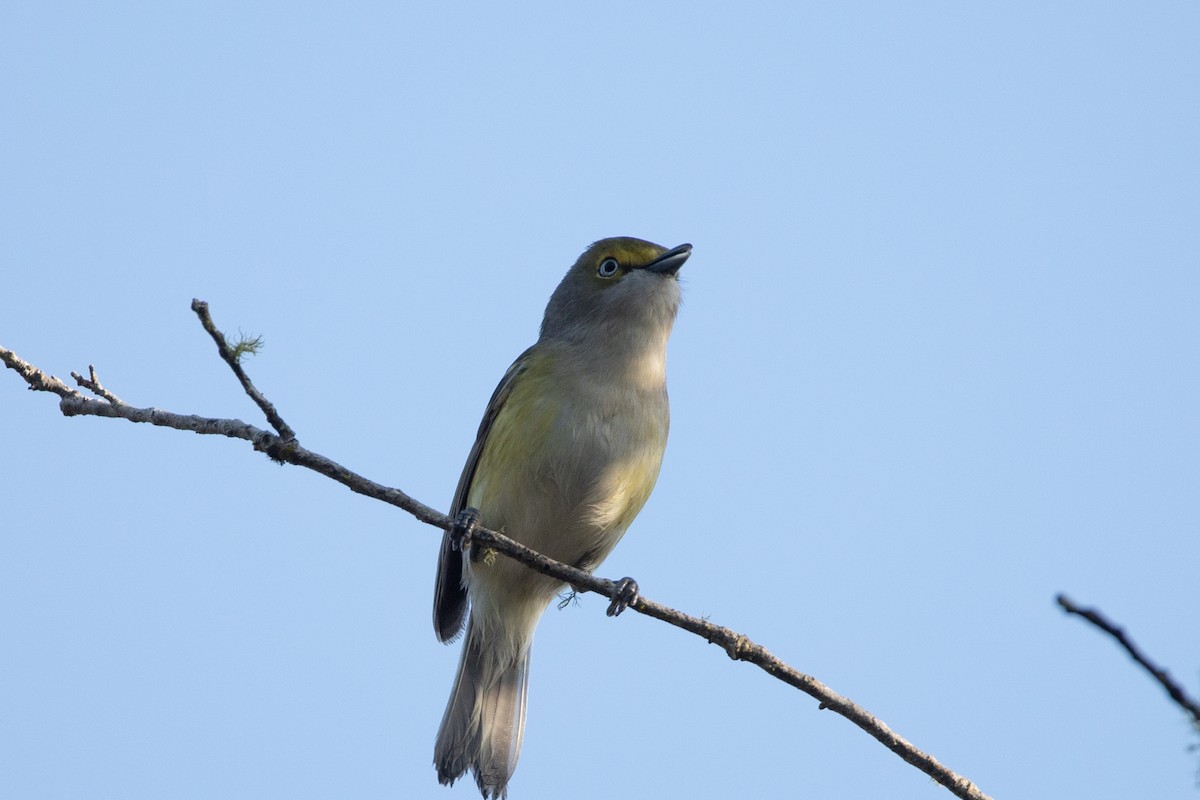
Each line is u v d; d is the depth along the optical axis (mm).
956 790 8680
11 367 9297
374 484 8578
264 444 8438
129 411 8992
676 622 9094
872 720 8781
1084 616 5211
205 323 8031
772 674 8922
